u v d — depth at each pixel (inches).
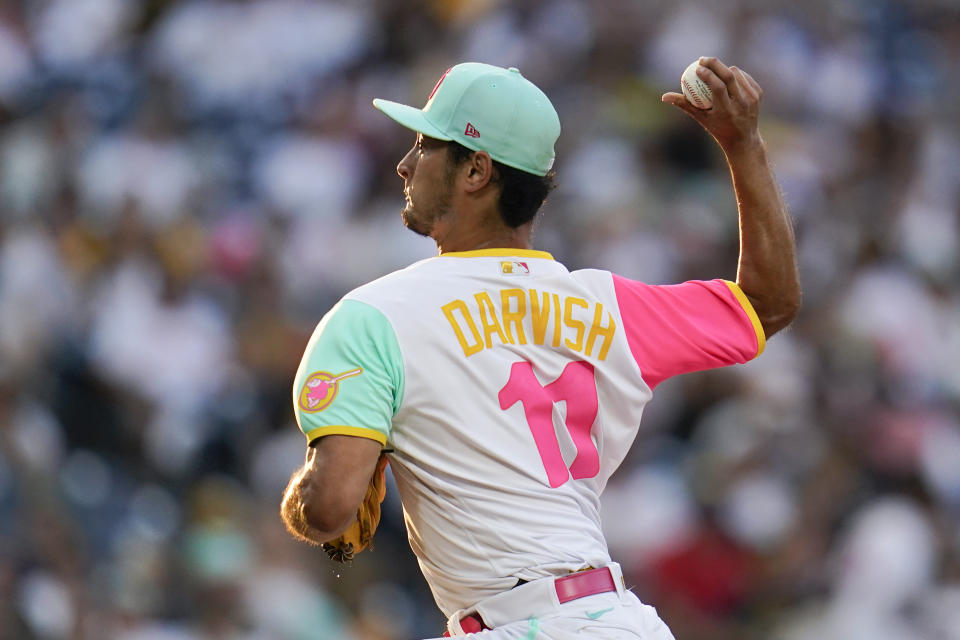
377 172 1688.0
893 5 2048.5
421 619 1238.3
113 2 1948.8
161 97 1792.6
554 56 1787.6
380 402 454.0
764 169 521.3
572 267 1487.5
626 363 492.4
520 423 470.9
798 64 1857.8
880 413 1328.7
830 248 1573.6
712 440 1268.5
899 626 1139.9
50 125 1724.9
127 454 1368.1
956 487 1333.7
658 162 1668.3
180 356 1419.8
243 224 1572.3
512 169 487.8
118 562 1173.7
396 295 469.7
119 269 1502.2
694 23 1801.2
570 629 456.8
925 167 1820.9
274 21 1875.0
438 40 1856.5
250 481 1333.7
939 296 1594.5
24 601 1087.0
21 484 1166.3
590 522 480.7
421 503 475.2
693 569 1186.0
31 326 1375.5
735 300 515.5
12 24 1913.1
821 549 1191.6
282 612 1147.9
